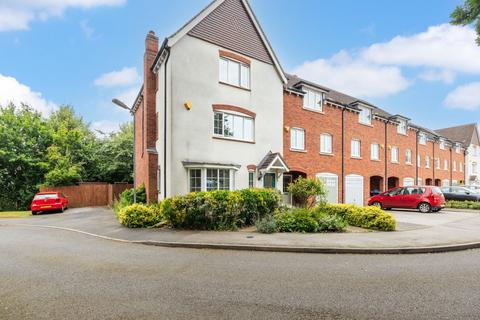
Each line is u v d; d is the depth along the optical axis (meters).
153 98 15.75
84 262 6.57
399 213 16.88
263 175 15.84
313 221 9.98
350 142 22.64
